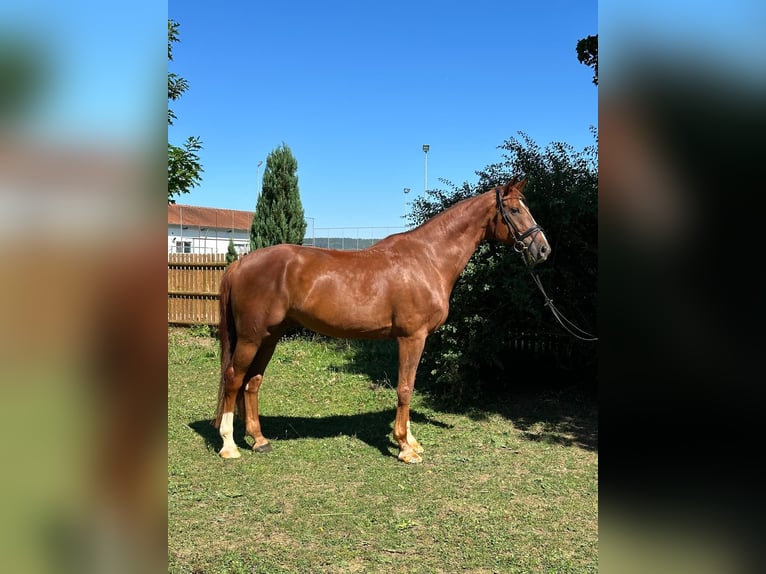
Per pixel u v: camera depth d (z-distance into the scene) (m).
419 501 3.49
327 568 2.66
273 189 10.85
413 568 2.68
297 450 4.44
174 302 11.48
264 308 4.07
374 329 4.21
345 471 4.01
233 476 3.86
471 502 3.49
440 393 6.36
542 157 6.34
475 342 5.68
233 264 4.25
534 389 6.64
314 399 6.23
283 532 3.04
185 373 7.50
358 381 7.04
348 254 4.28
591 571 2.64
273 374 7.45
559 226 5.78
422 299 4.18
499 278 5.57
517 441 4.83
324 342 9.98
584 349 6.20
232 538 2.96
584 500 3.54
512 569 2.67
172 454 4.29
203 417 5.33
